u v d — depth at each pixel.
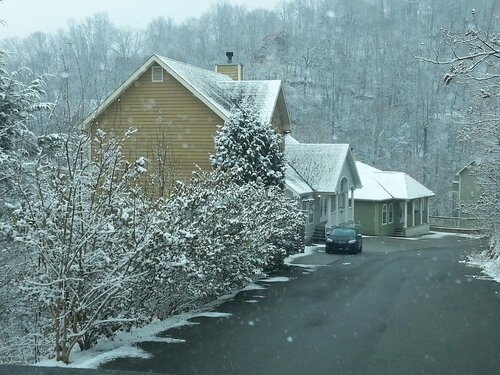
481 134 21.94
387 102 74.94
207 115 27.30
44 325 10.26
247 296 16.67
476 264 26.33
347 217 46.00
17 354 10.44
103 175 10.36
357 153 72.81
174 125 27.59
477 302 15.88
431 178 70.94
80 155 9.88
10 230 9.03
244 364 9.55
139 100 27.86
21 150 13.93
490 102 20.47
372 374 9.13
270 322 12.95
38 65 24.58
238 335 11.64
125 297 10.20
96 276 9.74
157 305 12.62
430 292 17.72
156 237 9.88
